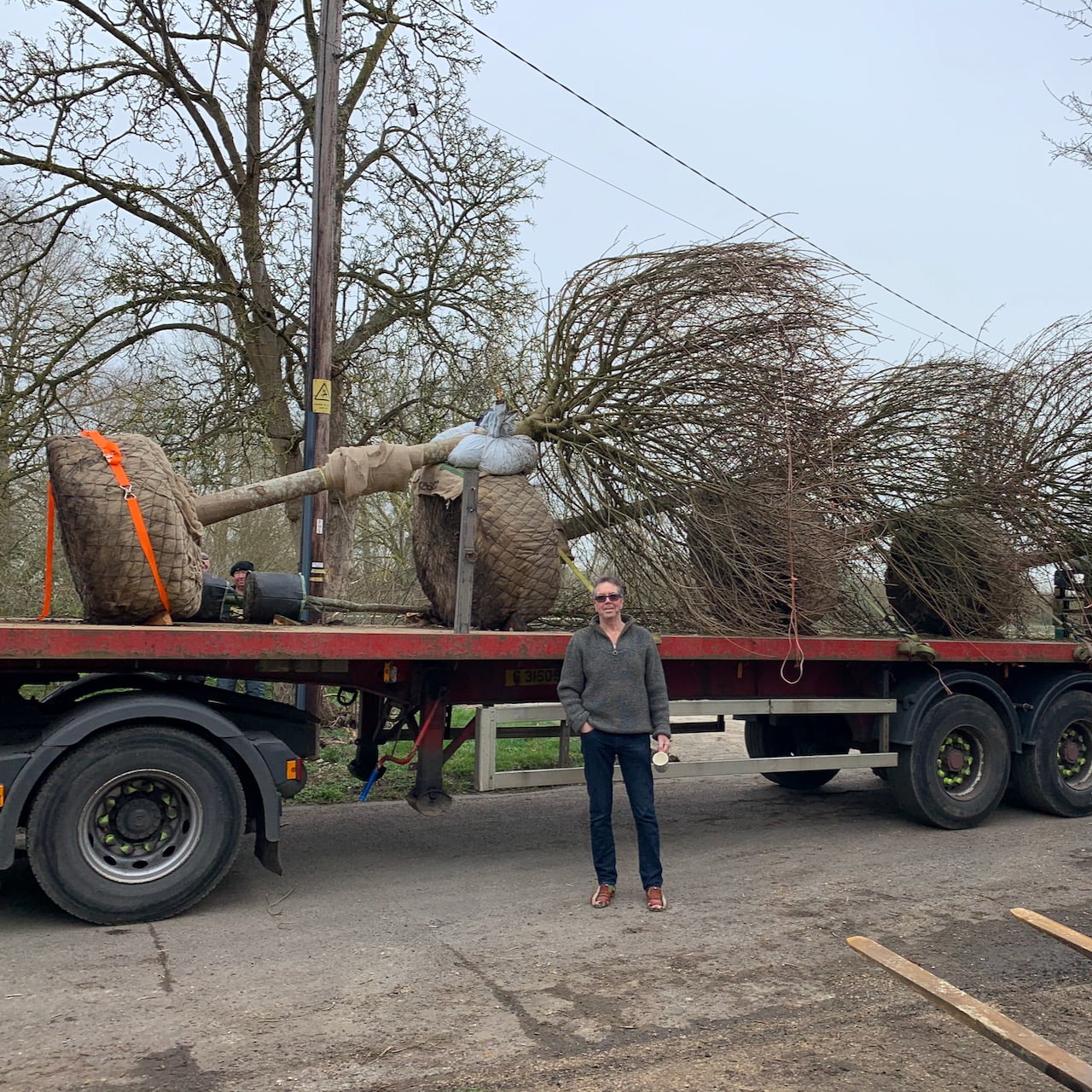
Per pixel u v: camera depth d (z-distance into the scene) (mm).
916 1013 3883
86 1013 3746
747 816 7812
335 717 10531
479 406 13367
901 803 7379
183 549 5223
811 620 7023
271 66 13289
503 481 6273
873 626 7664
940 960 4488
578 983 4129
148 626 4996
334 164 9602
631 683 5324
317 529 9219
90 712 4762
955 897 5527
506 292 13148
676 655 6141
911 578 7637
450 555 6590
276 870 5125
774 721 7332
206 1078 3246
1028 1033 2854
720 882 5777
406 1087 3213
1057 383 8102
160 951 4438
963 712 7418
